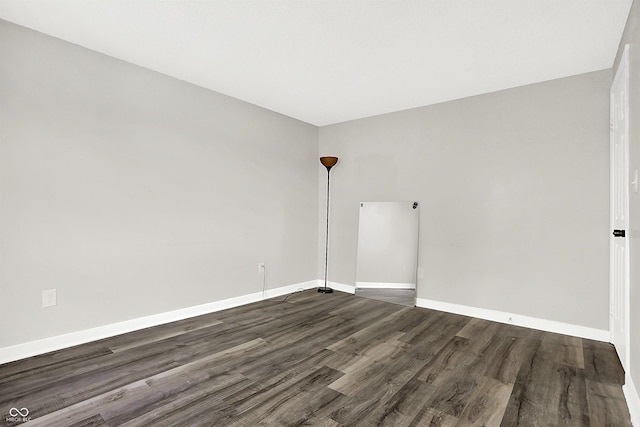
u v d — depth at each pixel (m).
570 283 3.08
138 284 3.07
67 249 2.65
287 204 4.48
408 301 4.02
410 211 4.09
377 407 1.89
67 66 2.64
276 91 3.63
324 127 4.92
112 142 2.89
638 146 1.86
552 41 2.53
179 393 2.02
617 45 2.55
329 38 2.55
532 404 1.93
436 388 2.10
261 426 1.72
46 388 2.05
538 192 3.24
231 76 3.27
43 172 2.53
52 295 2.58
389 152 4.27
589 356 2.59
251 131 4.01
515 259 3.36
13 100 2.39
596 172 2.96
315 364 2.42
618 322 2.58
